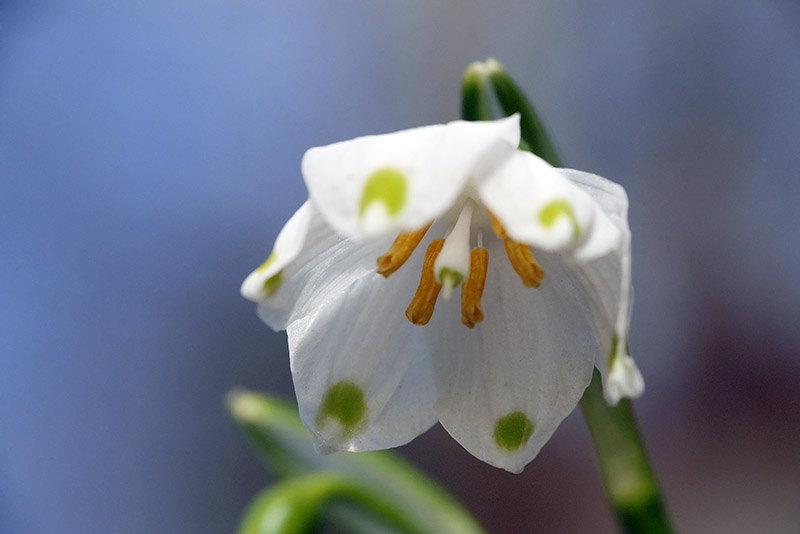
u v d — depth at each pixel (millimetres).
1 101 300
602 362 172
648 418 305
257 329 307
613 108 313
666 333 311
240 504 305
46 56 303
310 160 167
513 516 290
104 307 306
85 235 306
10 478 297
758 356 307
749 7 306
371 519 197
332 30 312
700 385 307
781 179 311
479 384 180
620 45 312
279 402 206
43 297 303
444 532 195
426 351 180
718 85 311
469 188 175
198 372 308
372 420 180
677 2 308
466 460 291
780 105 309
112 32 305
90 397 303
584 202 167
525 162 168
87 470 303
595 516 286
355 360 179
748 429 303
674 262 313
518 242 174
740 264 312
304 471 202
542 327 178
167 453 306
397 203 164
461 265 171
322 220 171
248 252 312
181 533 305
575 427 289
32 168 303
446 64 314
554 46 312
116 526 304
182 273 310
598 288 171
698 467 302
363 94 316
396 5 312
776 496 297
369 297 179
